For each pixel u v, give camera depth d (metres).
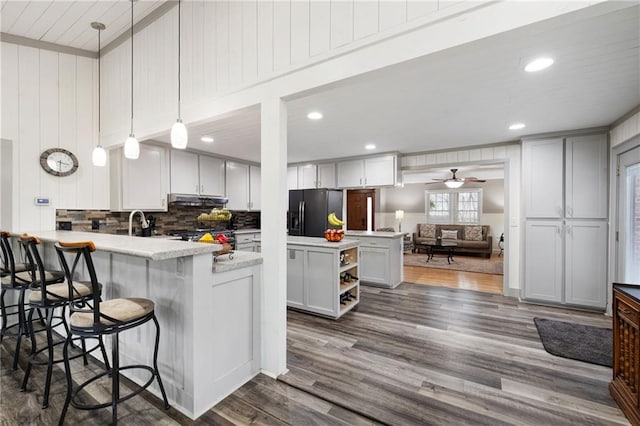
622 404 1.79
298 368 2.26
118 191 3.76
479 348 2.62
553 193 3.72
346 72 1.78
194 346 1.71
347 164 5.50
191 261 1.70
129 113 3.20
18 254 3.09
